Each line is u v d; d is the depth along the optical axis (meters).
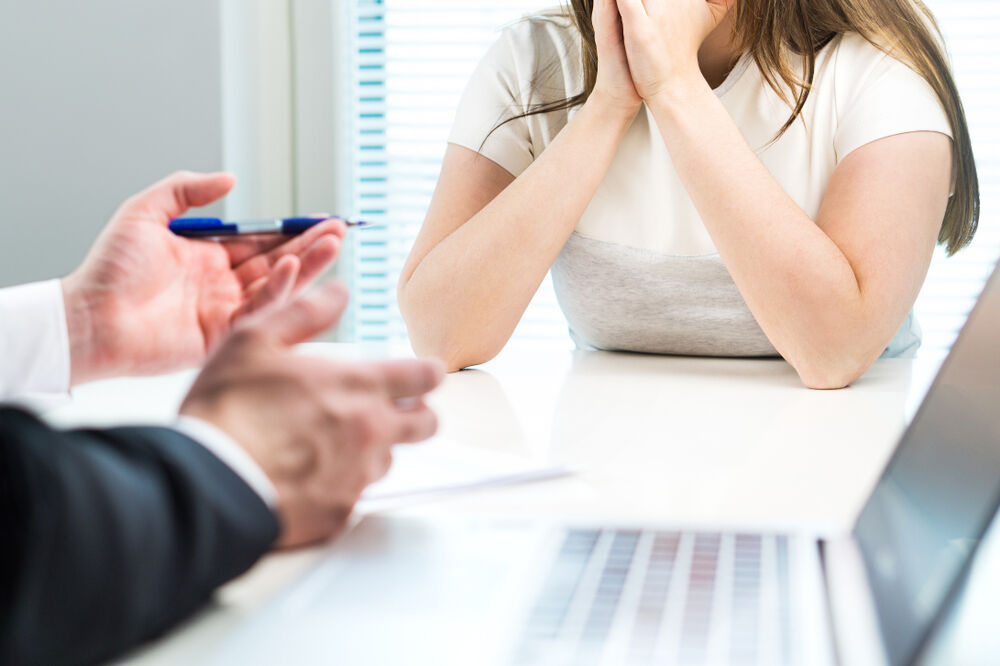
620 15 1.03
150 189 0.66
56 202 1.68
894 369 1.04
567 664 0.31
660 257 1.15
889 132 1.03
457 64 1.95
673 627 0.34
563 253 1.21
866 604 0.36
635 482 0.57
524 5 1.89
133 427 0.35
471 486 0.55
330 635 0.34
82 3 1.66
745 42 1.13
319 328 0.41
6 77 1.68
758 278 0.94
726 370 1.03
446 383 0.94
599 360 1.12
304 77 1.85
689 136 1.00
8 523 0.29
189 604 0.34
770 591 0.37
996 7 1.80
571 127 1.08
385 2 1.92
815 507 0.52
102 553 0.30
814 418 0.76
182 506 0.33
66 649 0.30
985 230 1.85
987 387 0.45
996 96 1.81
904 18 1.12
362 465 0.41
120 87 1.66
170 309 0.66
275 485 0.39
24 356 0.62
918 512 0.39
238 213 1.72
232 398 0.39
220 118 1.65
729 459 0.62
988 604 0.39
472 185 1.21
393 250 1.99
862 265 0.94
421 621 0.35
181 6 1.64
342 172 1.88
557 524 0.46
